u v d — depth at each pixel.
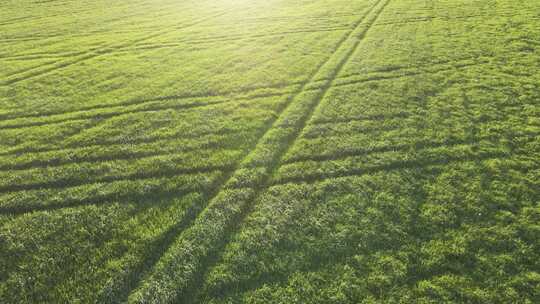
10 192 7.95
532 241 5.84
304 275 5.54
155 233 6.53
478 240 5.91
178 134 10.18
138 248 6.21
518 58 13.96
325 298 5.16
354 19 23.41
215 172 8.26
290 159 8.62
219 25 25.12
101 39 22.36
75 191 7.86
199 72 15.45
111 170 8.58
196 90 13.42
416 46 16.64
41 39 22.84
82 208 7.31
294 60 16.20
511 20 19.39
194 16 29.20
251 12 29.52
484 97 10.95
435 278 5.33
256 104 11.86
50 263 6.02
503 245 5.79
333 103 11.40
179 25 25.92
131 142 9.90
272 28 23.02
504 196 6.84
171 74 15.44
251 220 6.77
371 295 5.14
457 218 6.39
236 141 9.62
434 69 13.71
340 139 9.28
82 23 27.39
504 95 10.98
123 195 7.66
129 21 27.98
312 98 11.97
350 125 9.95
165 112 11.68
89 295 5.39
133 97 13.15
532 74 12.34
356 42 18.25
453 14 22.25
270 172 8.23
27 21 28.34
